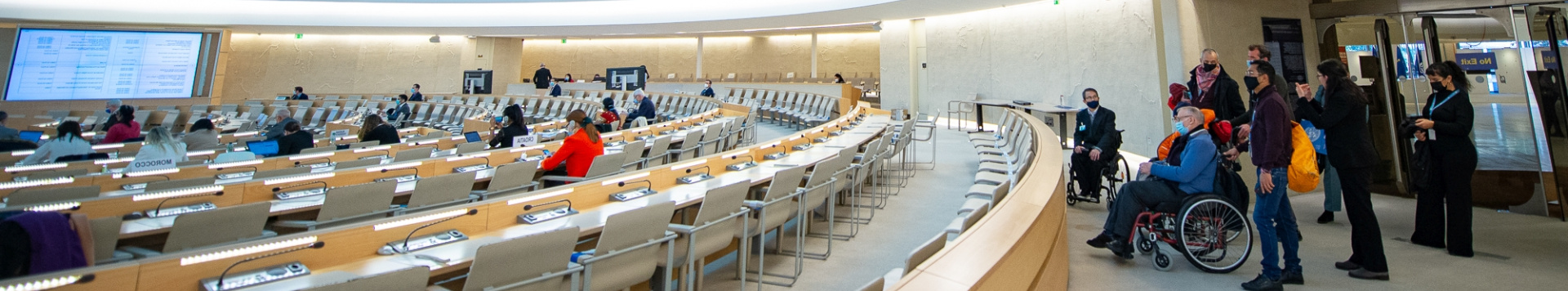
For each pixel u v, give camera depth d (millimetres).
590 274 2682
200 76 18391
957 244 1899
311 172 4852
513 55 22328
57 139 6570
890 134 6172
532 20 18812
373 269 2537
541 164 5816
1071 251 3957
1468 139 3676
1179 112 3697
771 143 6121
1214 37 5547
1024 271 1990
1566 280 3223
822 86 15977
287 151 7059
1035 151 4707
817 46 21516
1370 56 5652
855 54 21031
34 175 5441
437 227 3004
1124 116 9766
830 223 4426
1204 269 3465
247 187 3977
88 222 2775
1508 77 4953
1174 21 6203
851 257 4348
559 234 2572
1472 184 5188
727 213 3510
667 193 4113
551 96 17016
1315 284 3262
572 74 23875
